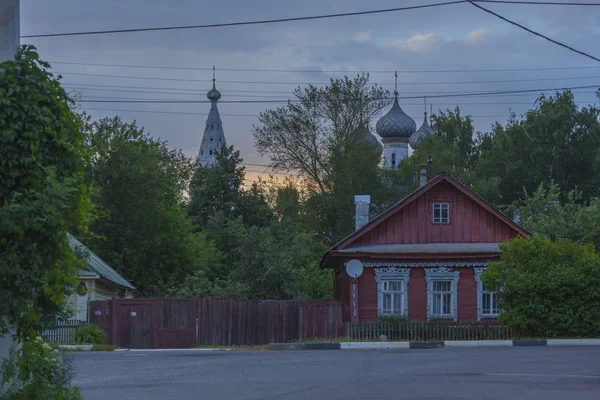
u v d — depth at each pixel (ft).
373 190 244.22
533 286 107.34
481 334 112.57
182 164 278.87
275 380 59.31
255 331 123.13
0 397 31.53
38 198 31.32
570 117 254.88
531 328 109.70
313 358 80.12
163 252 187.01
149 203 182.91
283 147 248.11
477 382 55.83
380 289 129.08
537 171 253.65
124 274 180.45
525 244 109.50
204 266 196.85
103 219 177.27
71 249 34.04
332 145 244.42
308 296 175.01
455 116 297.53
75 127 34.71
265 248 152.87
